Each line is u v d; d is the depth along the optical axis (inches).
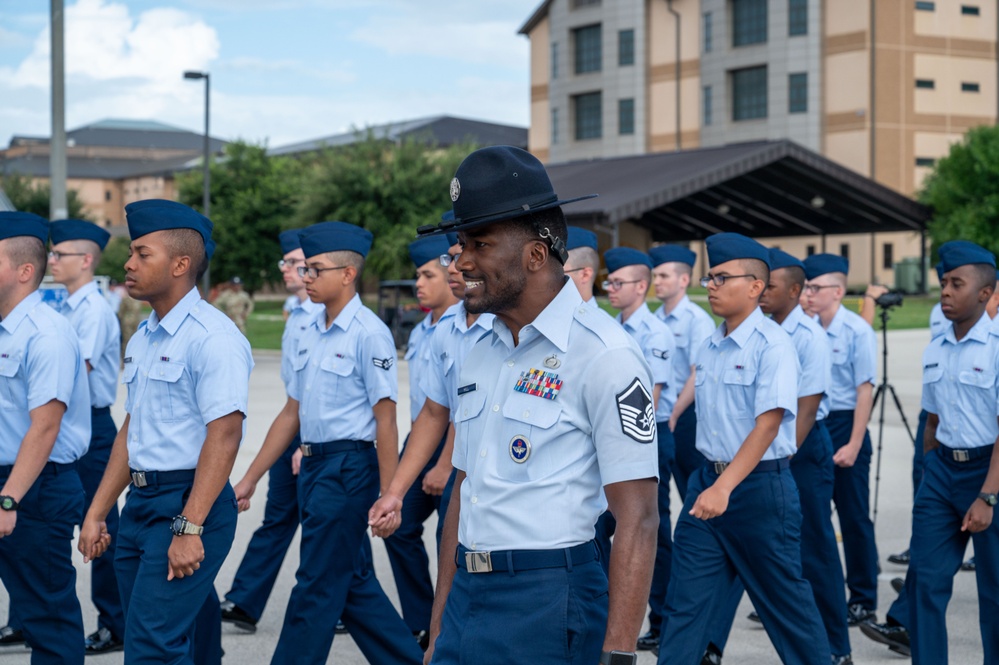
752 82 2502.5
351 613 191.3
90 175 5187.0
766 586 175.0
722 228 1764.3
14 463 173.9
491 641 104.3
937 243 1708.9
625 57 2650.1
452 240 211.6
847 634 207.5
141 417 153.6
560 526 103.9
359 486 189.5
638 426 102.0
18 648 223.5
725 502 167.2
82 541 159.9
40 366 169.6
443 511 199.5
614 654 100.1
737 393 176.2
